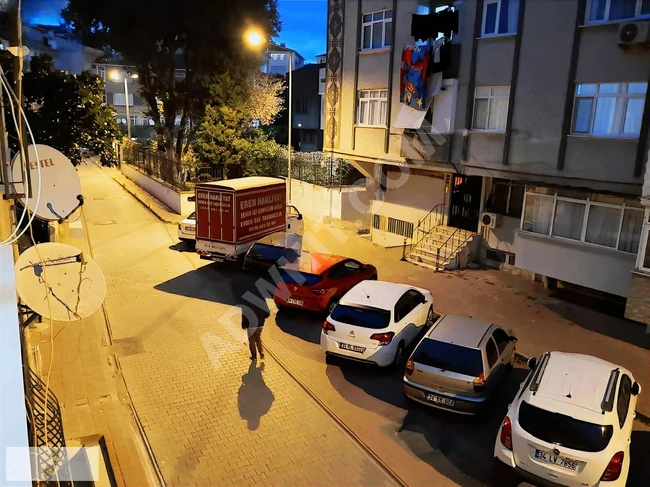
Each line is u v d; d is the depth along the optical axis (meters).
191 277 14.93
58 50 14.20
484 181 15.67
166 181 25.69
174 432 7.56
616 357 10.34
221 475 6.67
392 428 7.87
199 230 15.62
